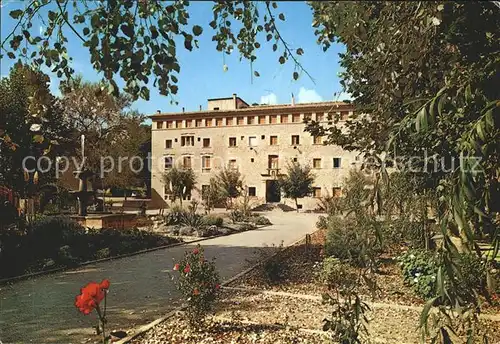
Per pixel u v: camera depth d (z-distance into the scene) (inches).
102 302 230.8
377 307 206.5
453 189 64.3
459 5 73.4
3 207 378.0
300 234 679.7
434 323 84.9
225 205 1365.7
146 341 159.8
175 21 87.4
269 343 153.4
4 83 400.8
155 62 85.1
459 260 65.6
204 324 178.1
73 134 785.6
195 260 177.0
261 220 905.5
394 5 73.3
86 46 91.7
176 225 691.4
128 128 1158.3
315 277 292.4
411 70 87.3
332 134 161.5
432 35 79.5
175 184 1163.9
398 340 155.1
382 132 91.7
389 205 96.1
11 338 168.9
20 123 386.0
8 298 241.1
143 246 469.4
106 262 382.3
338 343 113.3
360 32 77.7
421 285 221.1
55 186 683.4
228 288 261.4
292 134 1460.4
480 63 80.8
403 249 335.0
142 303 229.3
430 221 126.8
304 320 187.3
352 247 103.5
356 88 130.6
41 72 110.7
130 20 80.7
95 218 588.4
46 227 410.9
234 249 485.7
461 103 75.2
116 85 78.6
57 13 103.0
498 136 66.9
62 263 350.9
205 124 1571.1
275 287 265.1
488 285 79.4
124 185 1282.0
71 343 162.6
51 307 219.6
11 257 321.4
